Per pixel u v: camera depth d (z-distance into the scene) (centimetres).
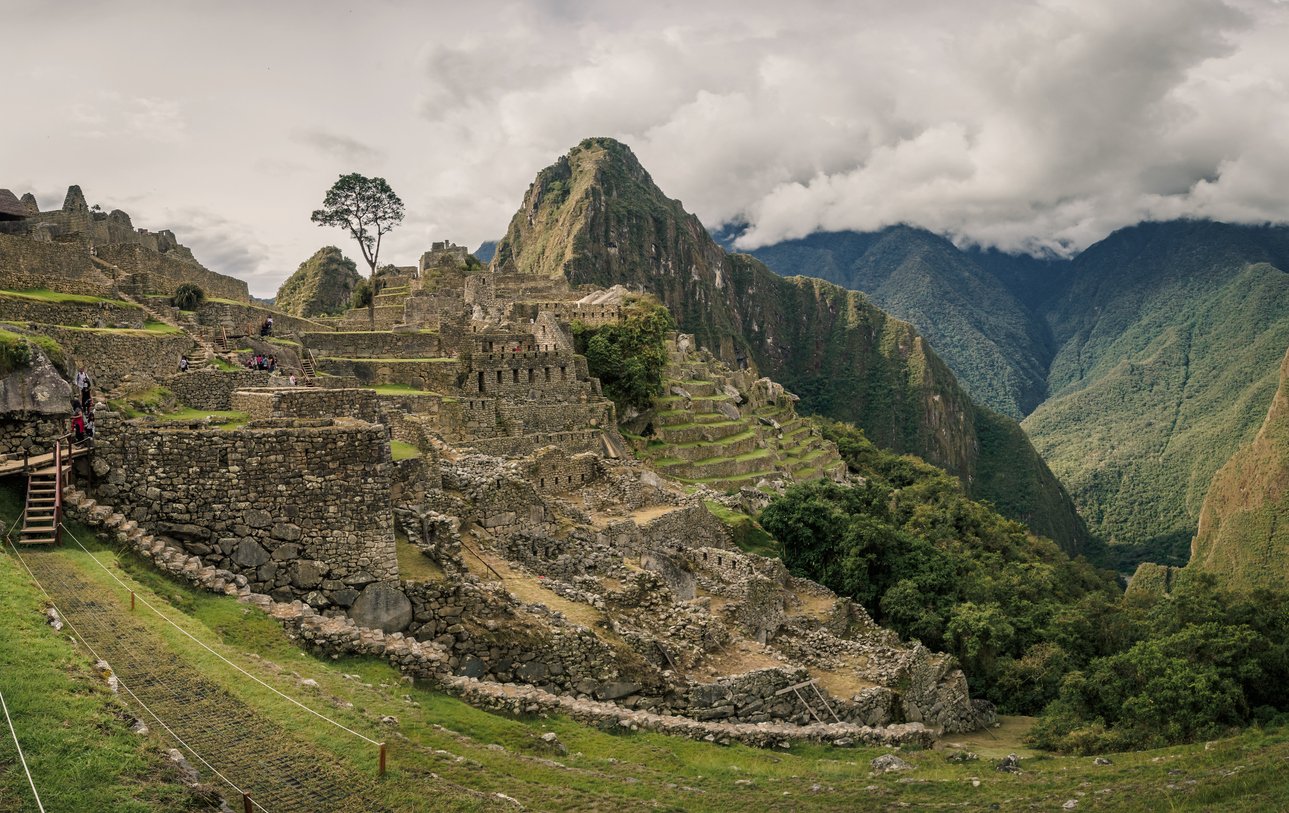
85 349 3353
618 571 3388
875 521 6297
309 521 2255
